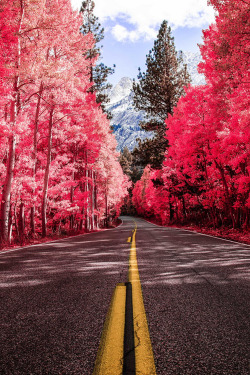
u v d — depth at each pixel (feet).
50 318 6.70
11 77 32.83
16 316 6.88
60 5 41.70
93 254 18.88
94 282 10.54
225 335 5.62
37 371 4.24
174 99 101.86
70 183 54.60
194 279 10.88
